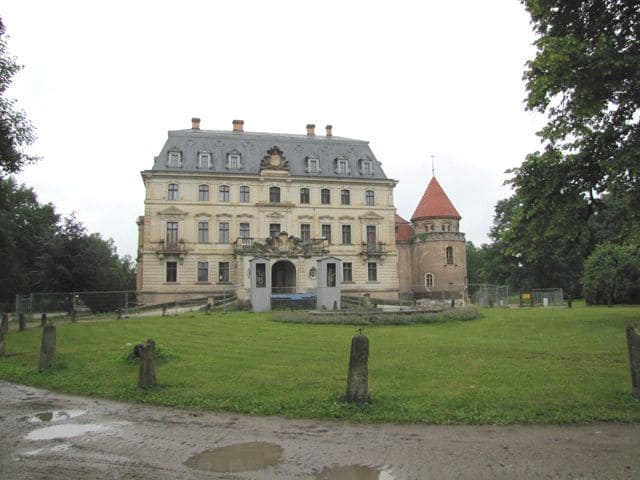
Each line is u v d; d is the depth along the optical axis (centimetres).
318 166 5900
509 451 737
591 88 1703
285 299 4316
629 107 1880
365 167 6034
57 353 1720
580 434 809
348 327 2372
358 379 988
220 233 5462
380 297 5803
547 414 901
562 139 1970
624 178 1956
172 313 3734
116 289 5897
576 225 2116
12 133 2514
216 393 1098
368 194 5944
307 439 809
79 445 802
